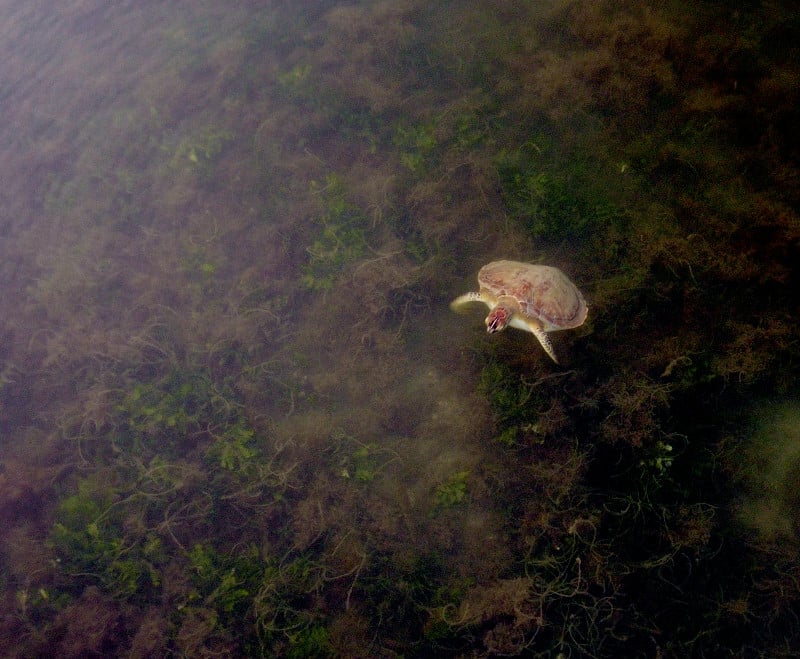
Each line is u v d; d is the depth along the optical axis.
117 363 6.71
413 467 5.33
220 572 5.14
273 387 6.20
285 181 7.53
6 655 5.05
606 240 5.57
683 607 4.18
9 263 8.11
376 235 6.64
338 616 4.72
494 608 4.32
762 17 6.41
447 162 6.68
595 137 6.34
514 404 5.09
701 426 4.62
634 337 5.12
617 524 4.42
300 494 5.47
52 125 9.52
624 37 6.68
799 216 5.02
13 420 6.81
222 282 7.03
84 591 5.28
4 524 5.89
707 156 5.75
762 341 4.66
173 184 8.01
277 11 9.55
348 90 7.93
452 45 7.86
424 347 5.89
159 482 5.78
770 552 4.19
